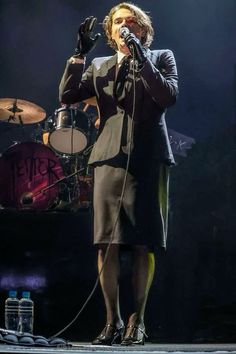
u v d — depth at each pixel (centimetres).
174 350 317
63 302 738
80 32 400
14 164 793
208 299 784
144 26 413
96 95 412
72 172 800
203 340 724
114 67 410
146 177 397
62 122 793
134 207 392
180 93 995
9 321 532
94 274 756
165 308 774
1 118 902
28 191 787
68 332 723
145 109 400
